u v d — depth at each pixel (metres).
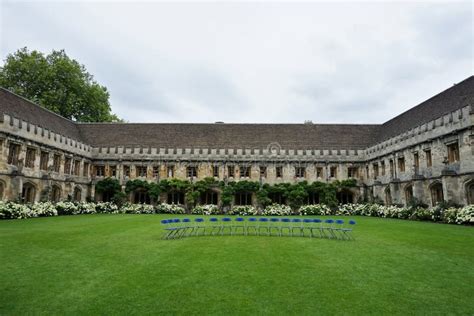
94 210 29.78
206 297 5.79
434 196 24.02
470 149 19.86
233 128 37.78
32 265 7.99
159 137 36.28
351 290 6.21
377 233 14.51
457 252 9.86
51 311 5.13
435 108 26.17
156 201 33.16
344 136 36.81
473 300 5.71
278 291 6.12
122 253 9.52
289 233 14.41
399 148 27.81
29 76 38.31
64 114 41.50
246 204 33.53
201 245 11.02
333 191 32.53
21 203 23.34
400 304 5.51
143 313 5.07
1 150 22.22
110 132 36.88
